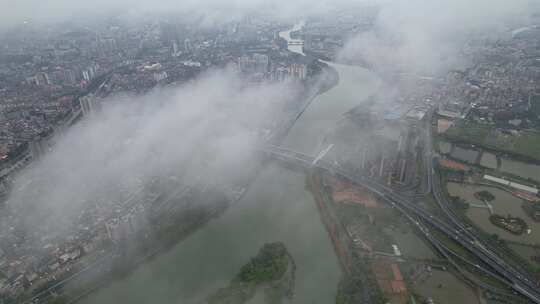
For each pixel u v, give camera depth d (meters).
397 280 178.25
